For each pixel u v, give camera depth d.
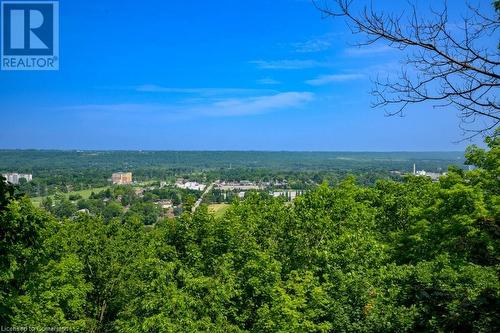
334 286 21.36
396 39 7.27
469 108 7.24
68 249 34.41
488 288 11.85
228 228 27.48
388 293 19.59
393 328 16.44
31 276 13.80
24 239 10.63
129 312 26.66
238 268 25.78
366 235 26.66
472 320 11.30
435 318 13.38
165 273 23.98
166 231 29.48
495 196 24.14
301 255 27.17
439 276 15.62
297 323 20.02
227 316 24.17
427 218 28.89
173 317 21.84
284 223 29.42
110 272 37.69
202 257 26.64
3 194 9.95
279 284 23.22
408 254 29.47
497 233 11.98
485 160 28.39
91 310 37.09
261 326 21.56
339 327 19.42
